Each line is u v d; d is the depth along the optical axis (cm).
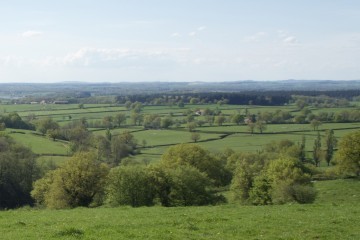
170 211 3962
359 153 9462
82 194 6481
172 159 8769
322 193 8481
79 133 16025
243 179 7412
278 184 7056
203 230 2933
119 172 6038
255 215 3622
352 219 3384
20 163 10038
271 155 12800
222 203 6431
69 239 2525
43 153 12681
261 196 6738
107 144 14700
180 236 2712
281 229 2997
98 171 6575
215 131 18450
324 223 3228
